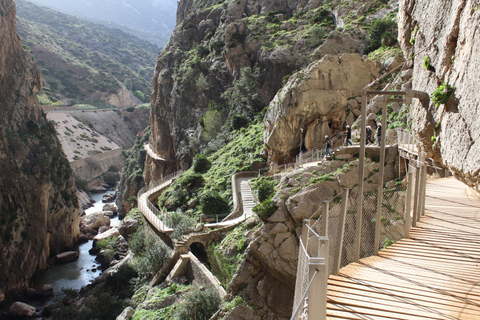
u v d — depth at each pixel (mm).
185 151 58094
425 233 12961
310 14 57969
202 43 69188
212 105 57062
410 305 7801
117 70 188500
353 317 7320
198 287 24797
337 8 55000
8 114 58906
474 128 9555
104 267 48344
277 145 35375
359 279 9242
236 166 39312
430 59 13250
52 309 33594
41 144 61750
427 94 12828
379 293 8422
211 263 25906
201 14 74625
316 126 34938
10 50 62656
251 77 52594
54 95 139500
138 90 180625
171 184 47438
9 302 40688
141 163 85875
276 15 61750
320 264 6293
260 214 22719
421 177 15320
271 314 20688
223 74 59344
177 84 63625
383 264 10320
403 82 31953
